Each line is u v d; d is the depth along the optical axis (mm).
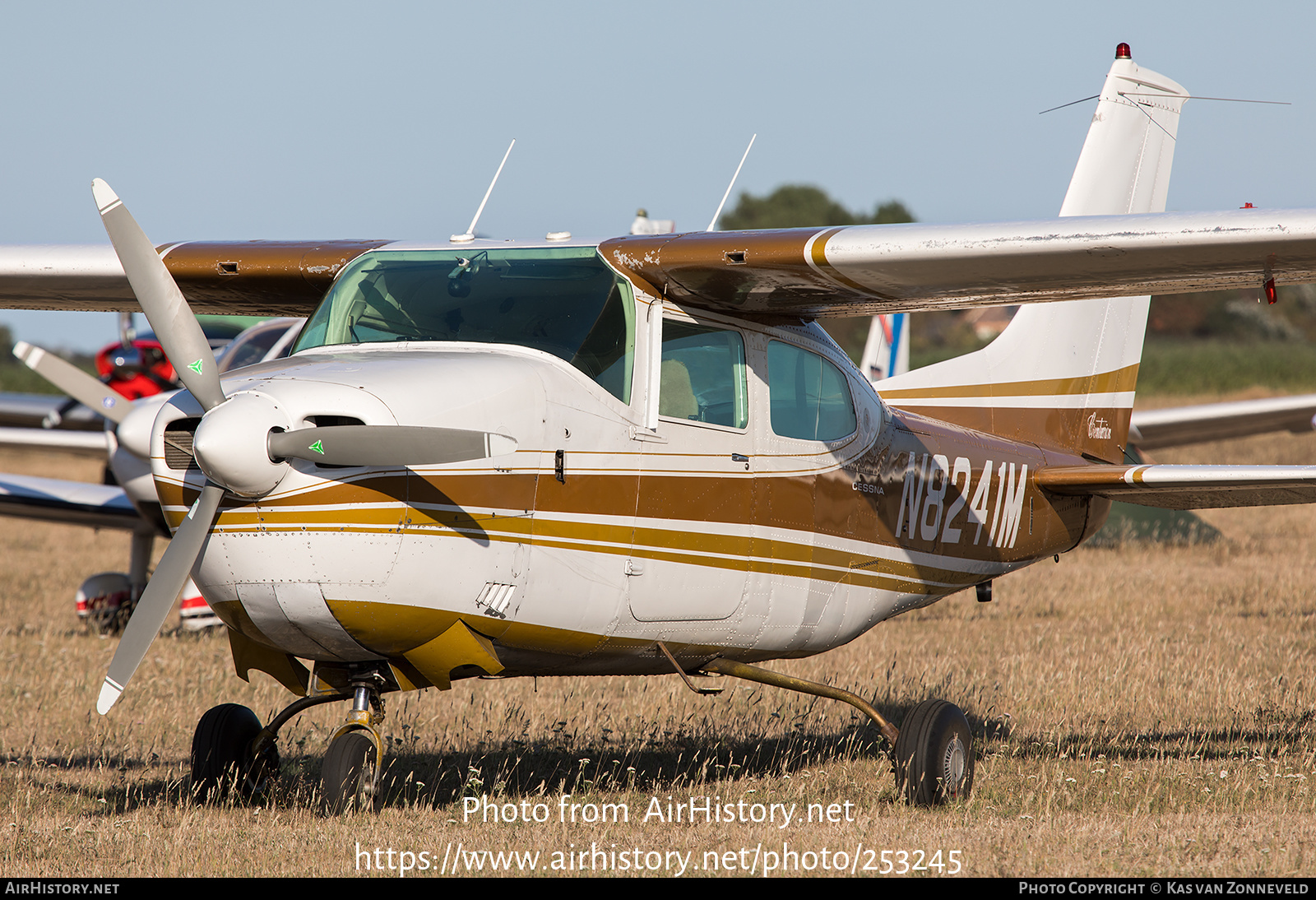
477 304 19406
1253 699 28469
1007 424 27922
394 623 16750
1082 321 29328
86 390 19625
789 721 27844
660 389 19516
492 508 17141
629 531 18859
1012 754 24094
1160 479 24859
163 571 16453
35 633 40219
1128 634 37938
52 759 24078
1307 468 23297
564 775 22750
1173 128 30875
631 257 19422
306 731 26156
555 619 18250
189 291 24328
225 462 15547
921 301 21141
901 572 24031
